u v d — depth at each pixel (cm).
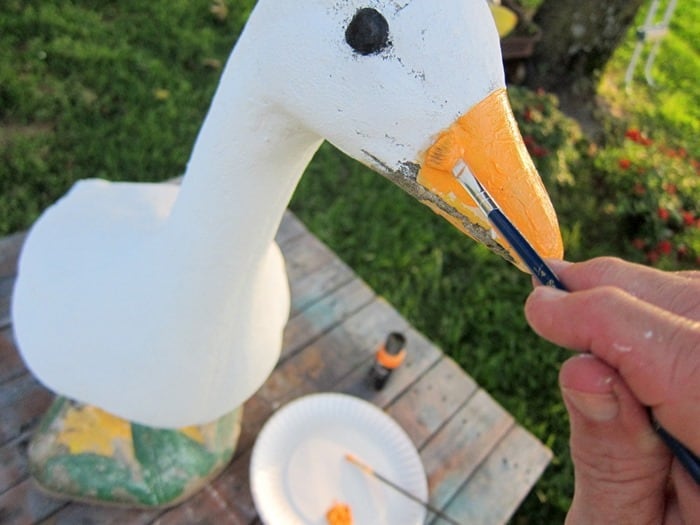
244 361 41
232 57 29
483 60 25
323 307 67
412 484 54
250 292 37
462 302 91
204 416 42
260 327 41
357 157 28
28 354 41
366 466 54
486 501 58
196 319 36
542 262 24
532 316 22
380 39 24
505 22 127
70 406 51
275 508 50
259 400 59
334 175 97
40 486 49
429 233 96
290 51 26
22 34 95
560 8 132
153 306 36
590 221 109
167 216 38
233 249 33
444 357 67
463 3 25
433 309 89
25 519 48
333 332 65
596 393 20
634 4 128
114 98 94
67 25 99
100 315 38
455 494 57
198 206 32
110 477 49
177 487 50
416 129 26
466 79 25
